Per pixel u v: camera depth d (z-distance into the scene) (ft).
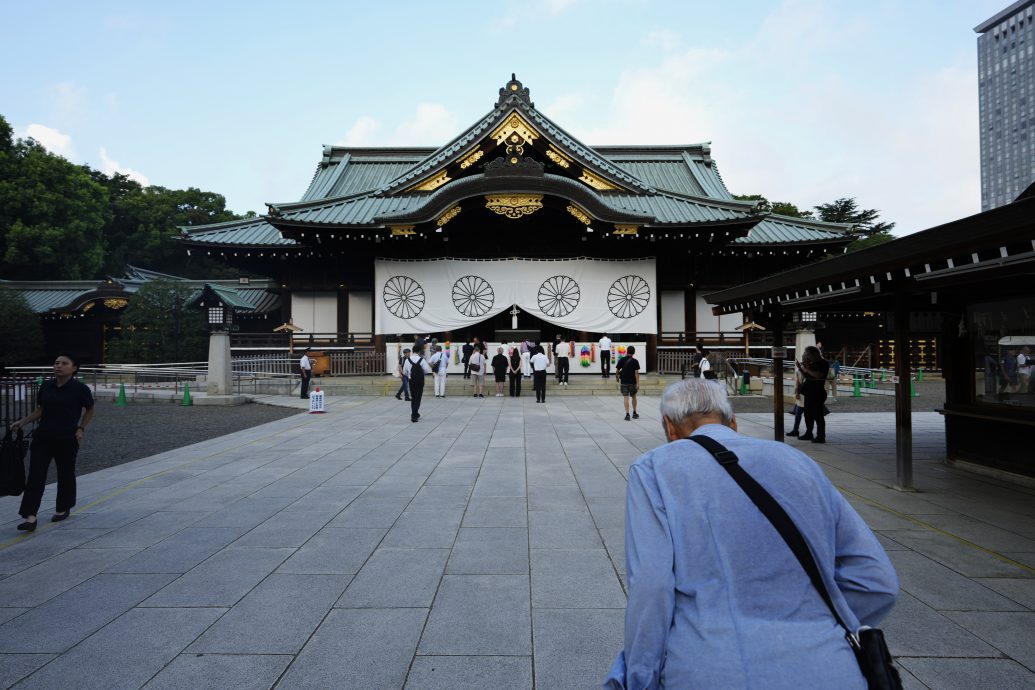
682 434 6.84
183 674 10.09
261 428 42.27
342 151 115.34
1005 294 24.56
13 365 99.71
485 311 81.30
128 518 19.76
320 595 13.38
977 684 9.52
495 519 19.34
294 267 91.15
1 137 128.06
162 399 64.69
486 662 10.44
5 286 105.60
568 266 81.76
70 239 132.57
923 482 24.32
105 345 111.14
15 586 13.97
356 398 65.62
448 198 75.56
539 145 82.53
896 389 23.41
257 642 11.22
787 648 4.61
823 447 33.22
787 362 83.71
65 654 10.78
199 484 24.81
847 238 87.15
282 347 85.30
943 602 12.62
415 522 19.07
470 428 41.42
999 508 20.30
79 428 19.93
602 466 27.96
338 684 9.77
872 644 4.89
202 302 94.43
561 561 15.44
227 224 91.86
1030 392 23.27
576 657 10.59
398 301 81.71
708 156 114.83
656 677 4.85
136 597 13.32
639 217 76.48
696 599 4.97
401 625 11.89
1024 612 12.12
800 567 5.08
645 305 81.61
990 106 328.29
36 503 18.49
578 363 79.00
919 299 27.20
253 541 17.28
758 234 92.48
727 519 5.22
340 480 25.35
